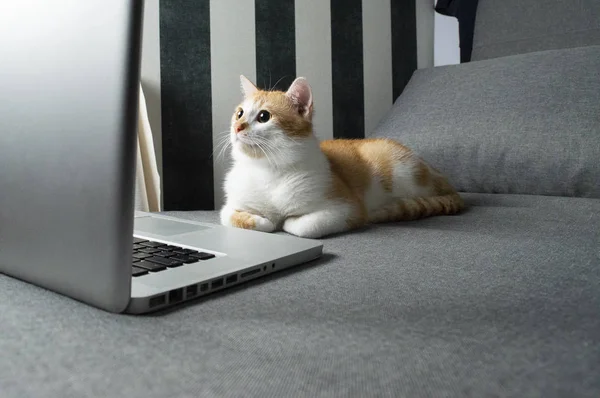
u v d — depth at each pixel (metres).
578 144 1.26
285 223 0.99
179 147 1.69
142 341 0.41
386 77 2.10
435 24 2.25
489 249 0.78
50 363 0.37
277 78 1.84
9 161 0.52
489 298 0.53
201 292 0.54
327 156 1.17
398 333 0.43
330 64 1.95
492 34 1.85
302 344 0.41
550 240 0.84
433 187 1.28
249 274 0.60
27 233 0.52
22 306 0.49
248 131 1.01
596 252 0.74
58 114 0.47
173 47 1.64
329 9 1.92
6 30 0.52
